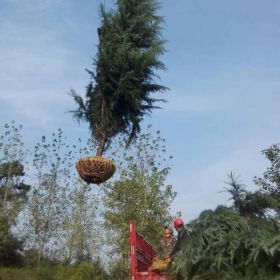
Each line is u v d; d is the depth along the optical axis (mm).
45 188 33000
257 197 4652
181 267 4387
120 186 27047
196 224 4523
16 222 33062
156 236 25609
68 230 31719
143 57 8531
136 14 9148
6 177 34188
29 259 32375
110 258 28266
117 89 8539
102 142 8609
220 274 4219
